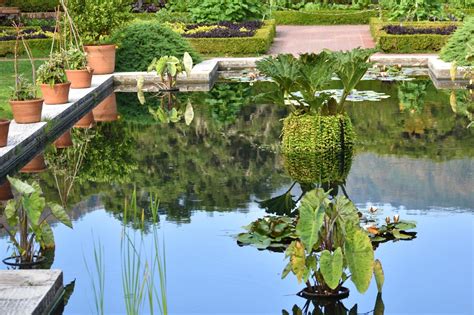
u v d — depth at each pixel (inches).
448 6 949.8
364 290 206.7
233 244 256.4
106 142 406.0
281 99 376.5
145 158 371.9
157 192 317.1
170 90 573.3
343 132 372.8
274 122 446.0
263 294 219.5
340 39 824.9
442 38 716.0
